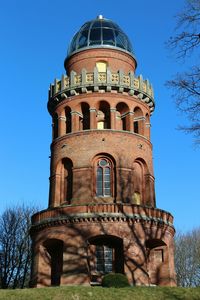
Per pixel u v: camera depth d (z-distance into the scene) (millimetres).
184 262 71062
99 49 45500
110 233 36250
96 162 40844
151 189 41906
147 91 44656
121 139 41219
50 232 37844
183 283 69688
